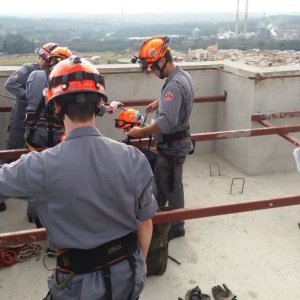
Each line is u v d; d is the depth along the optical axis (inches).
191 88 129.9
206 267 129.1
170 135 132.3
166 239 120.0
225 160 213.8
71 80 60.2
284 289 119.5
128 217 64.5
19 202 168.2
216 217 158.1
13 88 155.3
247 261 132.3
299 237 146.0
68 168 59.7
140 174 64.4
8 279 122.8
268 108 188.2
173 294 117.2
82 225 61.7
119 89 200.4
